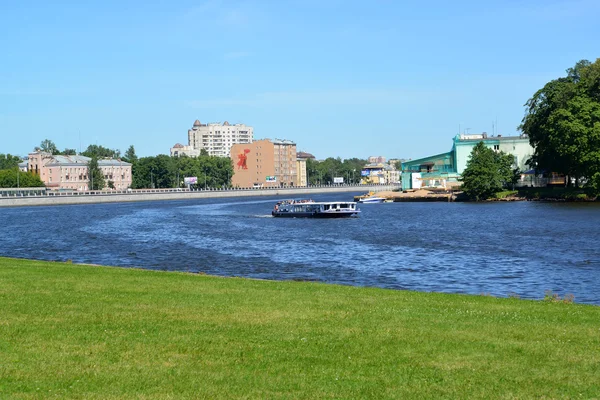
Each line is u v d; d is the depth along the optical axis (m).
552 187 186.50
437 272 58.28
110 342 22.92
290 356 21.33
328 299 31.55
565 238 82.94
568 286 49.41
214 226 124.00
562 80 167.25
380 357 21.25
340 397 17.77
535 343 22.91
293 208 152.88
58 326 25.22
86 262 70.81
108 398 17.62
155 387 18.45
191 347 22.33
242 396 17.81
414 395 17.94
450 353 21.69
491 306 30.16
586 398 17.78
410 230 104.56
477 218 125.12
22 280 37.22
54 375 19.38
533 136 168.62
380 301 31.19
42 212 187.25
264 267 63.94
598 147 145.50
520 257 66.44
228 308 28.92
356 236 96.38
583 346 22.62
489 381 19.03
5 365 20.28
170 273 42.94
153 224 131.12
